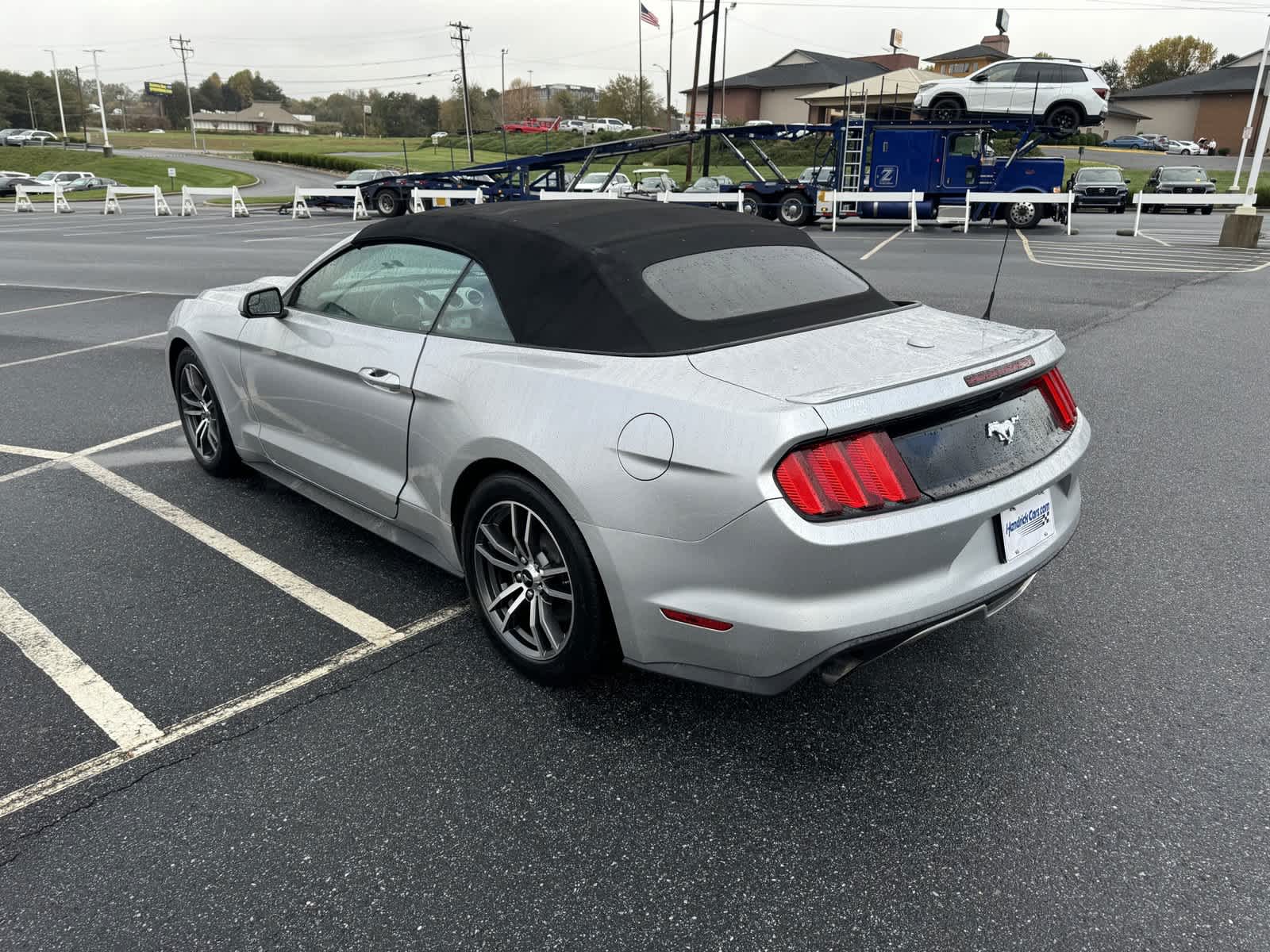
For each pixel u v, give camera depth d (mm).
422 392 3053
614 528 2482
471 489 3055
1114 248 17516
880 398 2324
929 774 2541
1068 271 13586
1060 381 2965
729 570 2338
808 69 77125
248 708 2887
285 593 3646
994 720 2787
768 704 2887
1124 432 5629
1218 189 37938
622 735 2732
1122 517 4312
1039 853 2246
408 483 3297
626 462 2443
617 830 2346
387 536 3566
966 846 2271
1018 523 2641
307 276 3900
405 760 2631
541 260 2936
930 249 17344
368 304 3516
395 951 1992
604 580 2562
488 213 3281
